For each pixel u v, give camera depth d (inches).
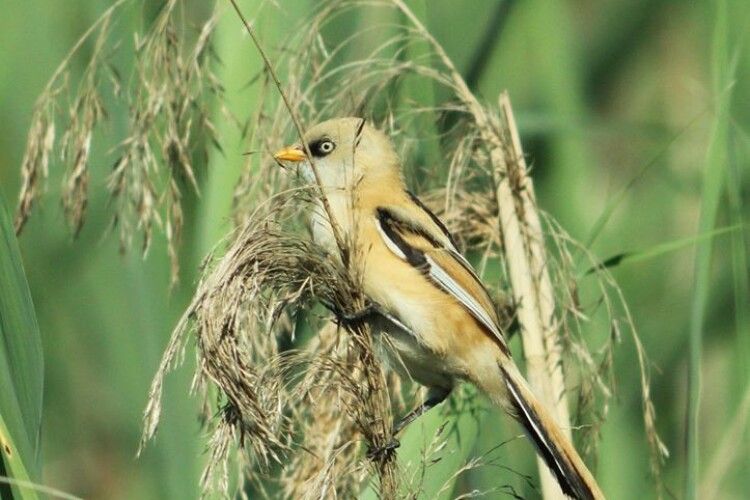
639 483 458.3
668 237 549.3
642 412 486.6
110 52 401.4
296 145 408.8
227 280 310.8
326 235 384.5
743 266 425.1
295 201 343.9
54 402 500.1
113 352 487.8
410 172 439.2
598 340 459.2
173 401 389.7
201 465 384.2
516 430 451.5
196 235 390.9
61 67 392.8
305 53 393.1
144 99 386.9
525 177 407.5
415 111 409.1
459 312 403.9
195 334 313.7
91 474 494.3
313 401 325.1
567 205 482.0
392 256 406.6
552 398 399.5
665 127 565.9
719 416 499.8
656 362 506.6
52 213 484.7
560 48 494.9
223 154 390.3
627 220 556.1
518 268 402.9
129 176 392.2
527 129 479.8
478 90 448.5
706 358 510.9
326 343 382.9
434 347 403.9
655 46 607.5
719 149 405.7
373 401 324.8
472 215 421.1
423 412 407.8
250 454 360.2
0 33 498.0
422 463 349.4
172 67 380.5
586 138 541.6
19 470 302.2
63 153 388.5
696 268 397.7
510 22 451.5
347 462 359.6
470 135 407.2
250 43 396.5
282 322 390.6
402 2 411.8
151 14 417.4
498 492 419.5
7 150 497.4
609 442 454.0
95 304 488.4
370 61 394.9
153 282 405.7
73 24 492.1
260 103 390.0
